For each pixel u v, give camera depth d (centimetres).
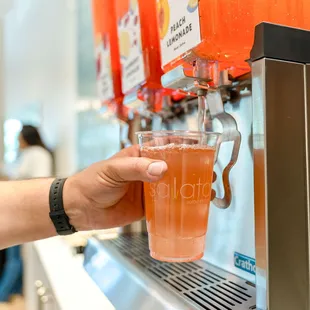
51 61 323
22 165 251
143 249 64
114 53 77
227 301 41
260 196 35
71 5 288
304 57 35
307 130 36
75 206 50
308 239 36
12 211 51
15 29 311
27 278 112
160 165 35
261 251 35
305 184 36
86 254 72
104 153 251
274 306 35
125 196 54
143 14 57
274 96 34
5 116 335
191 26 40
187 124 62
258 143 35
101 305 51
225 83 46
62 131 323
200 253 38
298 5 39
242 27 38
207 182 37
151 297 44
